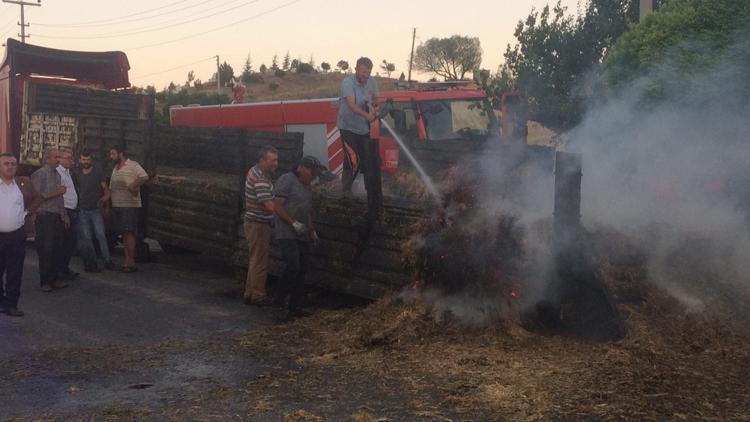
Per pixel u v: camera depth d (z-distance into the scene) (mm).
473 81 14797
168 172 12602
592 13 12289
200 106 21125
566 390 5336
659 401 5043
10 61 16562
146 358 6762
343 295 9328
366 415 5062
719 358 5887
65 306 9086
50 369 6461
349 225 8641
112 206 11562
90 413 5320
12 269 8555
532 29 12422
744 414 4805
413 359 6312
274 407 5336
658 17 8242
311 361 6500
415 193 8289
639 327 6332
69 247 10867
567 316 6812
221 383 5969
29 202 9359
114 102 17516
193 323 8180
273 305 8703
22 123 16047
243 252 10344
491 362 6066
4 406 5508
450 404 5242
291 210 8375
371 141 8297
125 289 10172
